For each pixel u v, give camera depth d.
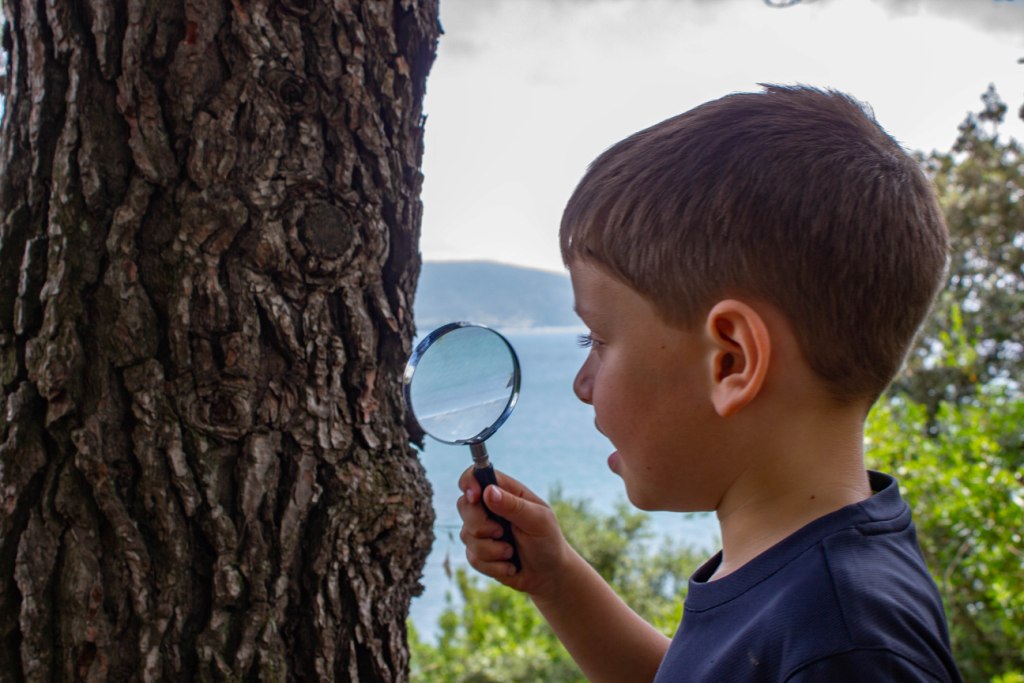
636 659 1.44
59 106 1.26
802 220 0.93
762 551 0.97
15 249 1.28
